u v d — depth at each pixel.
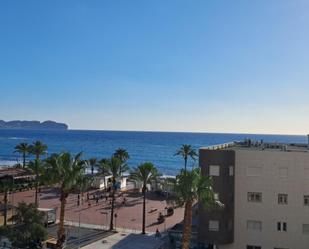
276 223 48.75
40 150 109.75
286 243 48.41
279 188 48.78
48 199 84.94
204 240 49.19
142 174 58.72
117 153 109.75
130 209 77.50
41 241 46.56
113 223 65.12
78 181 46.38
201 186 40.12
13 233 44.72
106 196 88.94
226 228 48.72
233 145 63.06
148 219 68.94
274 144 63.34
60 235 45.47
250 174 49.69
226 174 49.03
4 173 98.44
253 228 49.47
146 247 50.91
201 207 49.41
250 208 49.56
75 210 74.75
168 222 66.81
